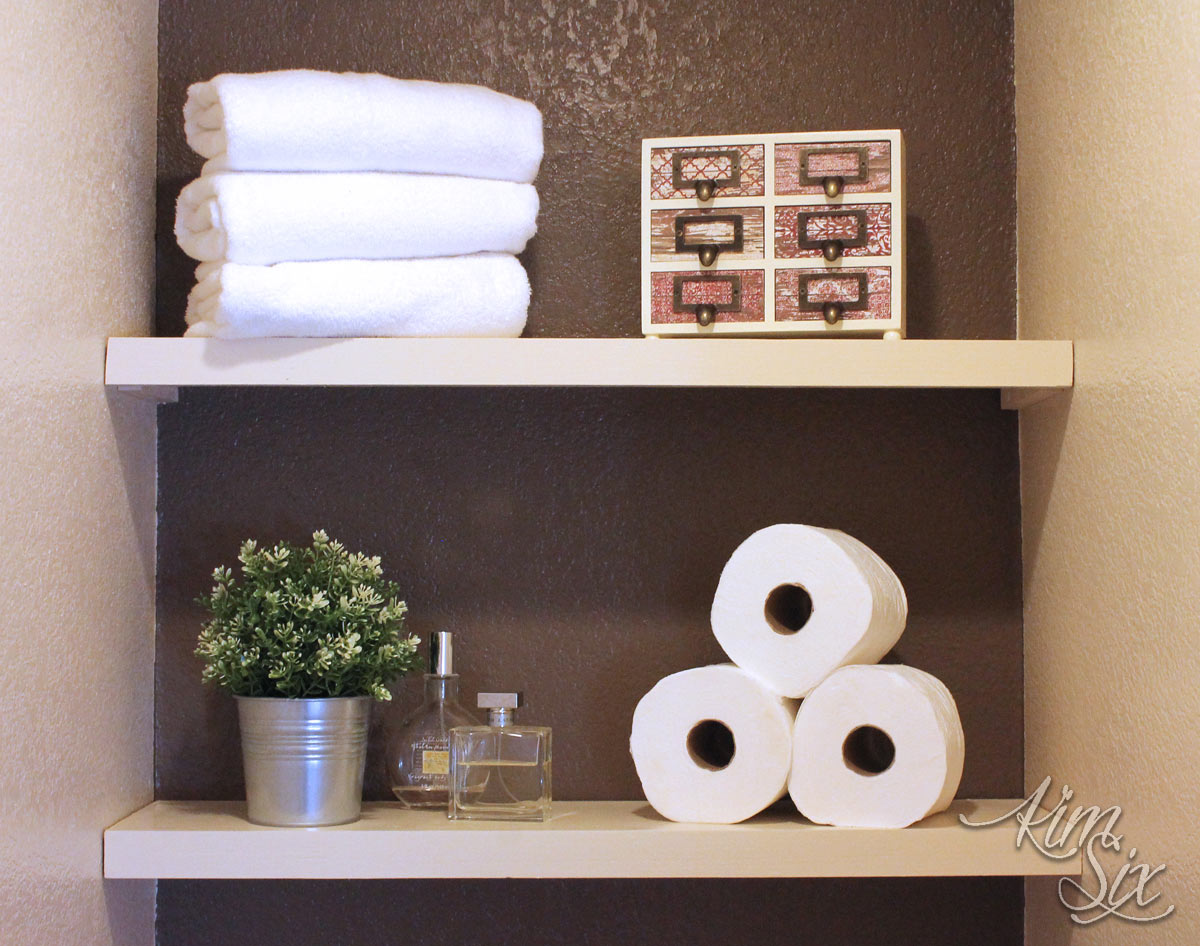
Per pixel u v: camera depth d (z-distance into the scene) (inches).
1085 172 38.9
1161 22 33.4
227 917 44.1
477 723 42.0
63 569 35.3
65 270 35.4
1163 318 33.1
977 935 44.3
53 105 34.5
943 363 39.1
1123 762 35.6
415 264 38.5
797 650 38.0
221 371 38.3
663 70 46.1
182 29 45.7
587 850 37.2
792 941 44.3
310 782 38.1
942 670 45.0
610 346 38.6
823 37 45.9
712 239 40.8
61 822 34.7
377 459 45.5
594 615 45.1
